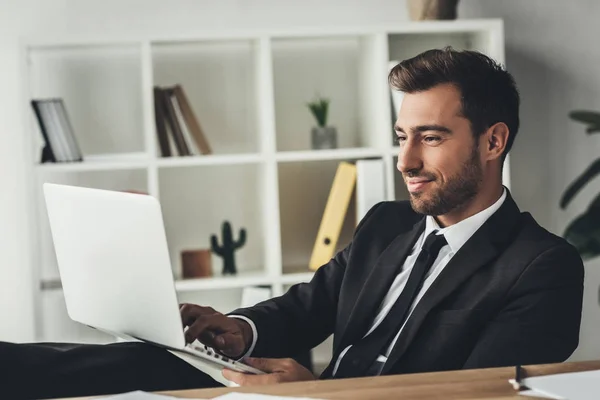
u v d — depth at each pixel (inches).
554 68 175.5
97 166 151.1
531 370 60.9
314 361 167.5
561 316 79.7
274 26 168.2
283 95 169.5
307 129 170.6
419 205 85.4
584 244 156.5
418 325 81.4
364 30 153.6
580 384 56.4
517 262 81.5
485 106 84.3
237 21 167.3
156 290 75.5
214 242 160.6
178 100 156.0
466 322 80.3
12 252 164.6
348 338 89.2
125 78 165.3
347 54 170.6
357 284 92.8
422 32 157.8
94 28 164.6
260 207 166.2
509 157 164.2
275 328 93.4
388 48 163.5
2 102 163.2
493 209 85.9
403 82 84.9
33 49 159.3
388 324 86.7
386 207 97.9
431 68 84.1
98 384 80.9
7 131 163.5
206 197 168.9
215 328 87.8
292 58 169.2
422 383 58.5
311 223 170.1
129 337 87.3
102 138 165.2
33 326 150.9
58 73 163.3
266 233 159.6
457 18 172.4
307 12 168.7
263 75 152.9
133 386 82.0
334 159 169.9
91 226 78.9
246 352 91.0
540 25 174.7
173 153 161.8
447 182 84.0
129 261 76.1
